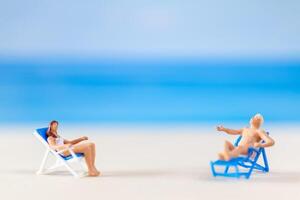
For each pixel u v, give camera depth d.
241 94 22.05
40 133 10.30
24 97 21.98
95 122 19.81
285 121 19.22
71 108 22.02
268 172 10.56
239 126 18.34
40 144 14.84
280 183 9.48
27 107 21.84
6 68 22.28
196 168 11.08
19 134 16.98
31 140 15.66
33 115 21.17
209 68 22.59
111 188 9.17
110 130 17.83
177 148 14.05
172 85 22.19
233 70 22.50
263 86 22.22
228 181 9.67
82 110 21.98
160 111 21.91
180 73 22.53
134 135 16.67
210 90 22.22
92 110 22.00
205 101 22.03
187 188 9.12
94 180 9.86
